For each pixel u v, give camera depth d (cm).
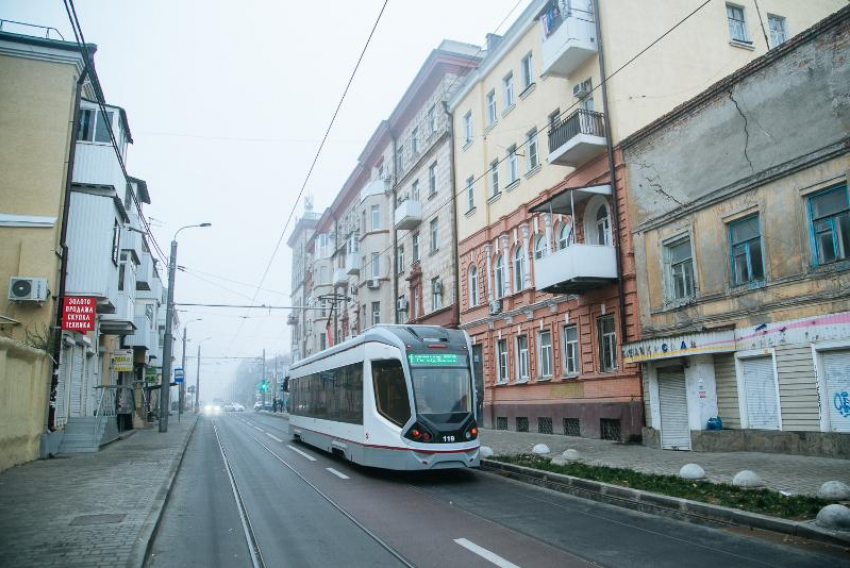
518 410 2353
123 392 3189
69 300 1759
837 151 1220
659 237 1673
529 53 2406
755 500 841
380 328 1405
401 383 1266
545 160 2248
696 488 952
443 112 3150
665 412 1614
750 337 1384
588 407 1933
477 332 2711
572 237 2053
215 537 796
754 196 1398
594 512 912
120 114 2116
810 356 1255
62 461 1570
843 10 1214
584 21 1950
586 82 1989
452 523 849
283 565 661
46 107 1827
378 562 664
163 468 1421
